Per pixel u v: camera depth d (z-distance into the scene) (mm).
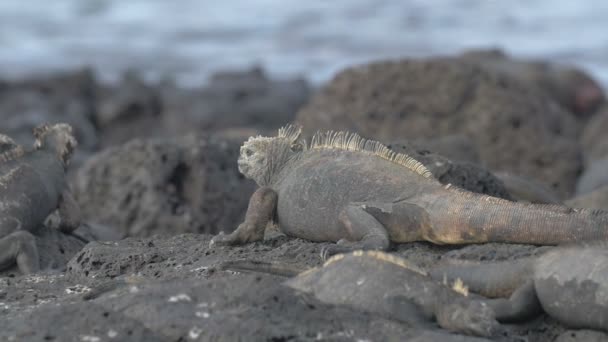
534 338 17141
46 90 91375
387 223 20578
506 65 82125
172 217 38000
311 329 16000
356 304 16750
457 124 51875
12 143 26938
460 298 16438
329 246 19781
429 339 15602
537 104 54438
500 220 19359
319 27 152375
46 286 20891
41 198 25797
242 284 17203
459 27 151875
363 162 21688
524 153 51688
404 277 16875
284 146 22922
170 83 99375
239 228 22016
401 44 138125
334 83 52719
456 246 20281
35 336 16125
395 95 52000
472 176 25625
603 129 67062
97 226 30922
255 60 129250
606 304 16094
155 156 38812
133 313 16578
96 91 92688
